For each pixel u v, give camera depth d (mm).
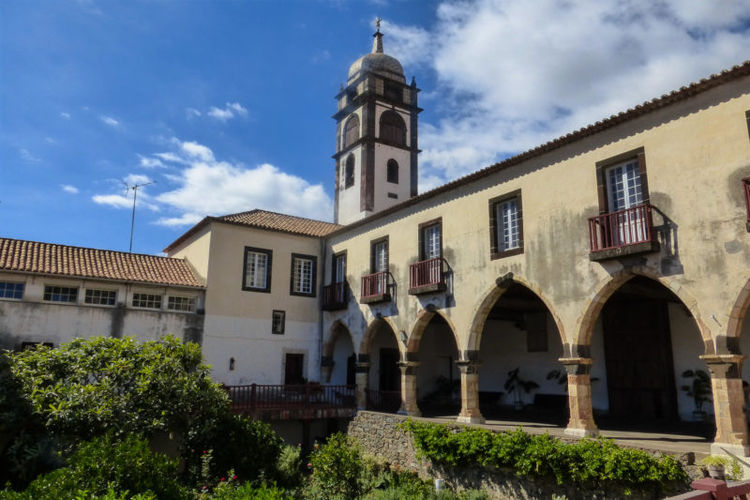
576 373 12344
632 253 11430
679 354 15195
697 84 10805
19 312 16500
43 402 11891
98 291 18234
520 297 17656
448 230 16734
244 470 12188
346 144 32500
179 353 13914
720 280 10172
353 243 21422
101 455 7887
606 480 9828
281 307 21719
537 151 14047
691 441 11375
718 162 10484
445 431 13391
